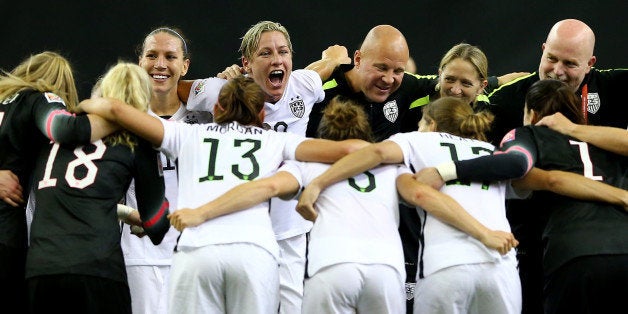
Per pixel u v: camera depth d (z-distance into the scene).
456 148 18.89
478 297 17.97
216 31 31.95
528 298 23.20
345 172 18.31
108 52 31.77
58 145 18.48
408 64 28.06
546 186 18.83
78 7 31.80
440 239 18.14
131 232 20.67
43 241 17.81
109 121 18.41
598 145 19.22
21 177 19.06
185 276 17.55
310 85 23.53
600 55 31.66
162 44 22.84
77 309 17.67
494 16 31.95
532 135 19.41
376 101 23.81
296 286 22.39
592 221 18.53
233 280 17.61
